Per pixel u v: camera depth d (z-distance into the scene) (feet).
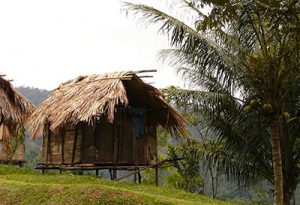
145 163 59.72
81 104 53.93
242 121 51.60
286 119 49.39
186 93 51.26
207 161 63.87
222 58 43.80
